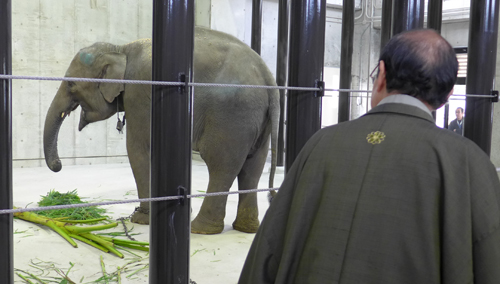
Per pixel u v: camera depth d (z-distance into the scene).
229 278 2.89
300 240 1.12
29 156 7.90
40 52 7.89
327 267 1.05
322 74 2.36
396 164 1.04
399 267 0.99
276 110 3.89
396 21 2.83
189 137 1.93
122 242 3.38
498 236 0.97
